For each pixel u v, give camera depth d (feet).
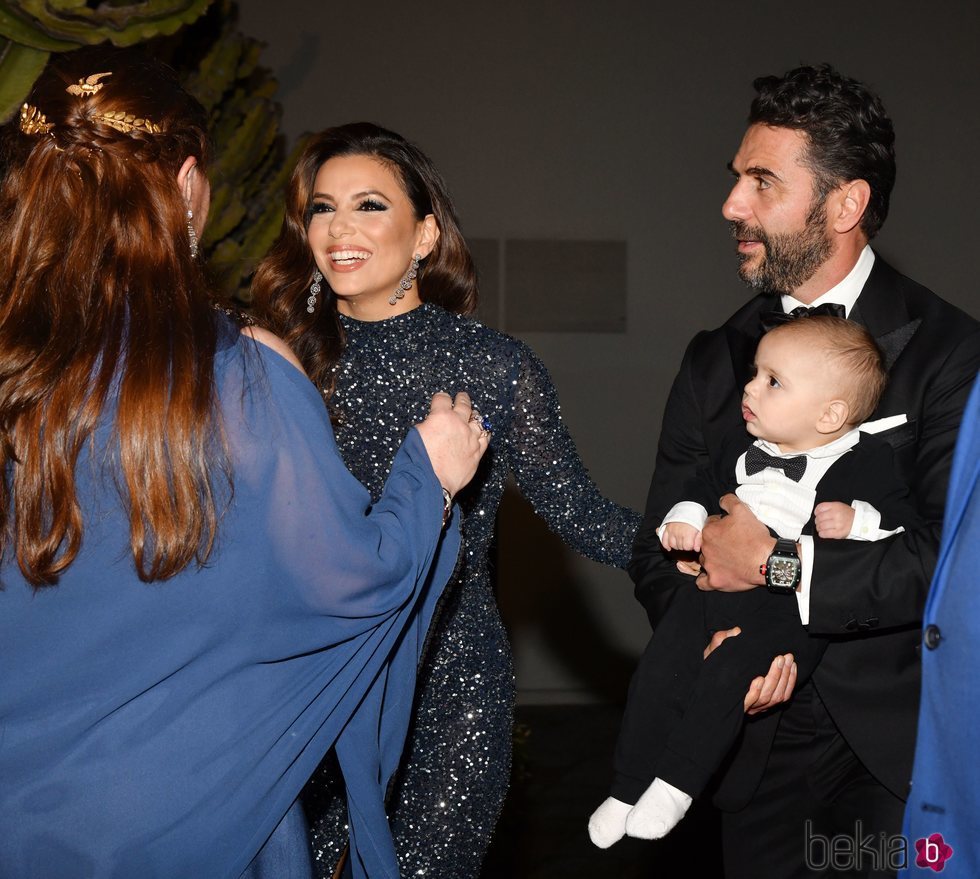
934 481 6.77
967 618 4.74
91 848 5.03
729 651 6.88
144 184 5.12
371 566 5.41
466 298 8.42
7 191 5.18
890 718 6.84
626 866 13.43
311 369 8.05
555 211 19.53
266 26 19.02
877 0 19.35
